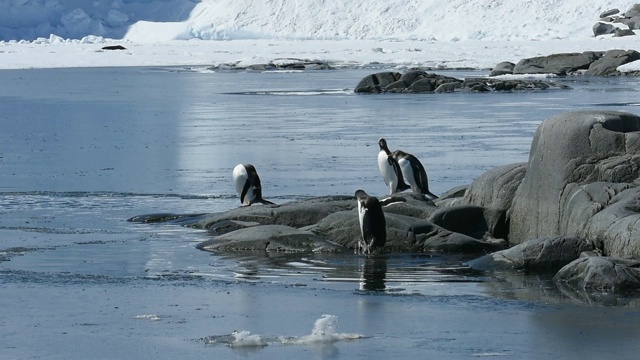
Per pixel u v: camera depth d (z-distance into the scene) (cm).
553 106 7794
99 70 16300
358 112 7581
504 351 1680
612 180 2638
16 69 16875
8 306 2025
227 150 5147
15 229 3031
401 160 3359
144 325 1873
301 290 2189
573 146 2703
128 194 3769
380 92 10250
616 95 8950
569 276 2289
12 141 5650
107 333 1816
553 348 1692
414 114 7325
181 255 2620
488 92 10094
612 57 13375
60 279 2298
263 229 2755
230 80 12975
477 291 2178
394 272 2408
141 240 2844
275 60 16425
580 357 1639
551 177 2717
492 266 2459
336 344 1733
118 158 4875
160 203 3550
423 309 1995
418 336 1783
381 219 2670
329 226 2800
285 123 6688
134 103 8775
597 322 1870
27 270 2408
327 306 2027
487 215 2869
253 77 13762
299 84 11888
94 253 2642
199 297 2114
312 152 5003
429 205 3017
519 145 5144
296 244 2689
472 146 5128
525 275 2369
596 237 2456
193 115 7438
